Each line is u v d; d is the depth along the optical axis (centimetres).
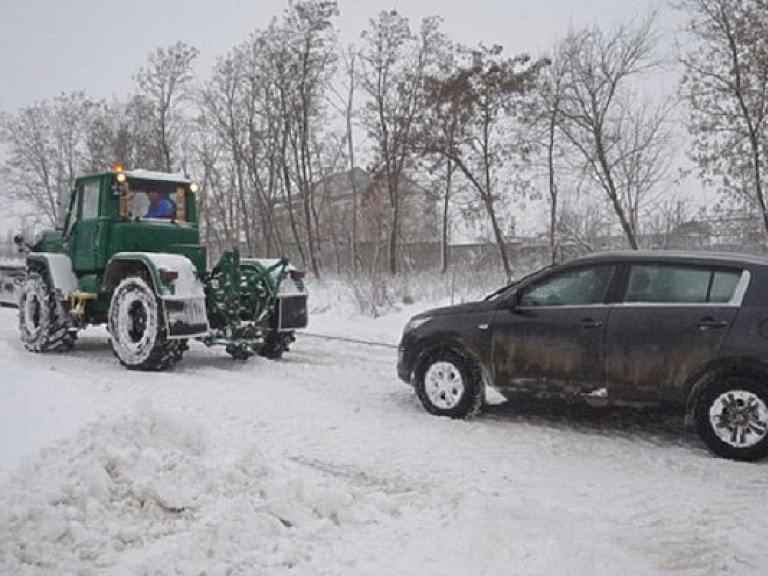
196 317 888
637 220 2038
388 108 2725
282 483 442
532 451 580
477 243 2833
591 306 627
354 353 1061
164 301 866
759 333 553
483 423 666
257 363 947
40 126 3919
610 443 603
